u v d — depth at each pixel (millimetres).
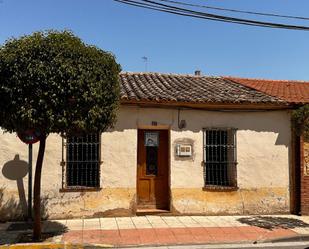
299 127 12117
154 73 15672
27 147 11047
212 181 12141
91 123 8312
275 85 15969
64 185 11164
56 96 7926
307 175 12266
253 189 12180
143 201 11992
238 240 9266
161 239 9234
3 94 7977
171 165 11797
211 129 12039
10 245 8500
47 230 9922
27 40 8211
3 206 10867
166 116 11781
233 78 16453
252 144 12250
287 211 12312
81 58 8242
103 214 11312
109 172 11414
